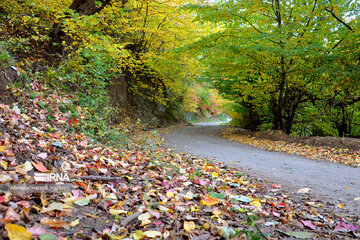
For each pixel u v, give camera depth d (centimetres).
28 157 233
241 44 962
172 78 1831
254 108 1478
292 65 953
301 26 898
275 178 436
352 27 830
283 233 200
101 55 587
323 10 853
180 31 1285
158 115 1983
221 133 1494
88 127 489
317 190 365
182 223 193
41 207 171
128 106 1547
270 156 715
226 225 201
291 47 834
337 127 1348
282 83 1061
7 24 519
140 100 1775
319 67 833
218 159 615
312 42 895
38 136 296
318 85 982
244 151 809
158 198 248
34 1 532
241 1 932
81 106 542
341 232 207
